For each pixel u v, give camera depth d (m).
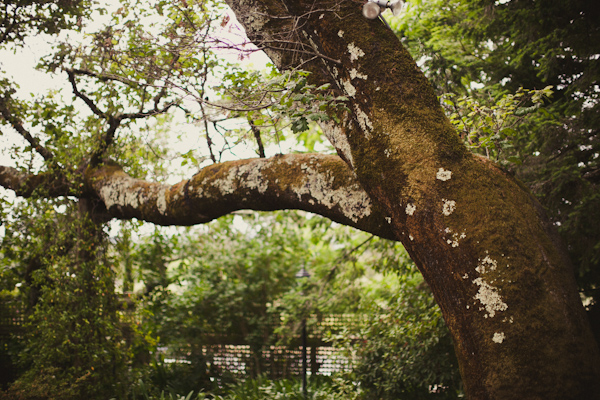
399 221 2.29
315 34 2.56
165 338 7.14
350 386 5.29
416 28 5.49
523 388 1.88
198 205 3.43
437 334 4.73
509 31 4.33
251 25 2.90
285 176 2.97
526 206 2.26
